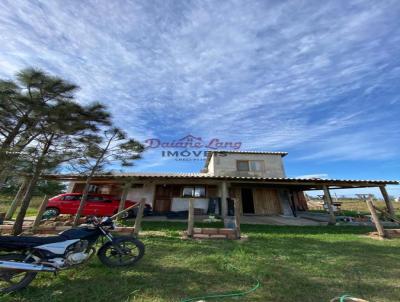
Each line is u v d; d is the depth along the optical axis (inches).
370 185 498.0
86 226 165.2
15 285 125.9
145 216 517.3
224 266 169.8
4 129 277.6
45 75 274.1
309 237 293.0
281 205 629.0
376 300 119.8
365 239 283.3
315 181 472.1
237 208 286.5
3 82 259.6
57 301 114.3
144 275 149.9
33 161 265.9
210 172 780.6
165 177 467.5
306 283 140.1
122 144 344.5
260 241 263.6
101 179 484.7
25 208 286.4
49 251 140.1
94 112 307.4
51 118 269.0
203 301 113.7
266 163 731.4
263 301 116.9
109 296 119.8
